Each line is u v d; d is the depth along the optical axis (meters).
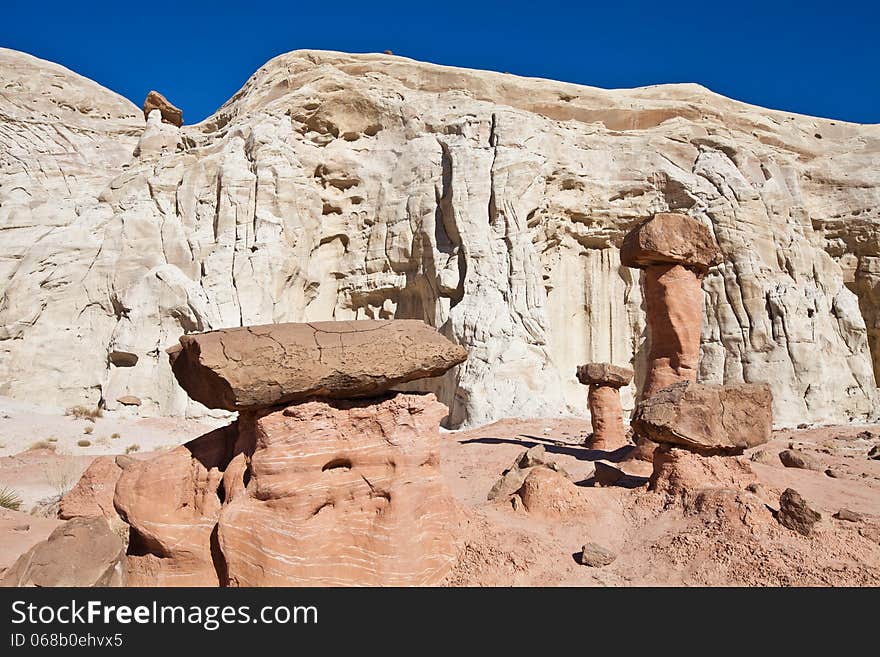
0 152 29.84
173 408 23.17
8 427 18.69
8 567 6.32
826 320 28.39
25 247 26.45
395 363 5.77
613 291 29.89
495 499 8.50
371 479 5.74
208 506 5.87
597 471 9.88
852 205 31.14
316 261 28.97
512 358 24.38
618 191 29.53
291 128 28.31
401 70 31.56
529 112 29.45
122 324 24.56
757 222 28.62
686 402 8.16
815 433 19.44
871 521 7.18
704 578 5.91
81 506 8.72
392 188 28.81
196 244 26.44
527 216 27.20
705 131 31.42
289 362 5.45
